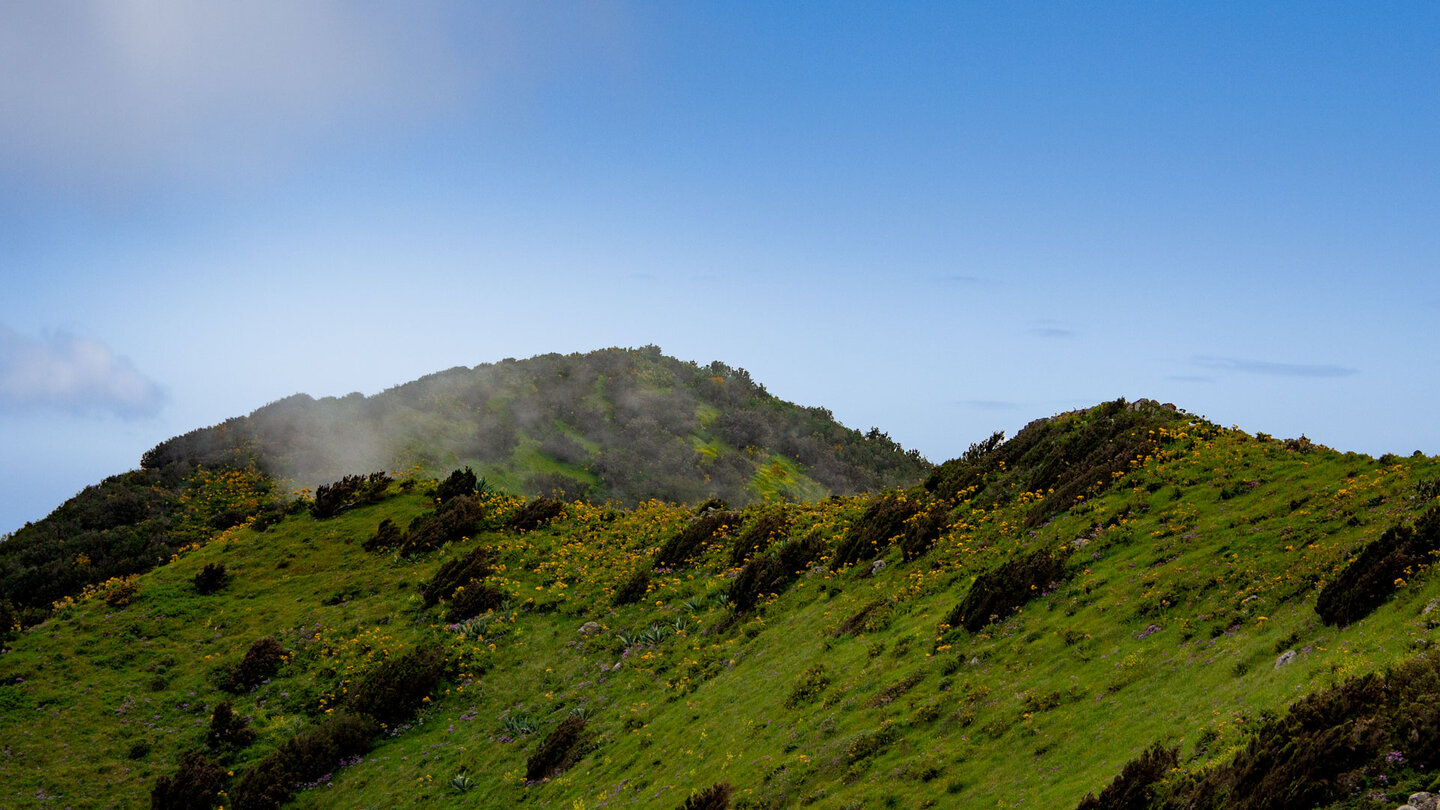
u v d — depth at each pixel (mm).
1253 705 21234
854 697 33906
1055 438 52656
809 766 29797
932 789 25359
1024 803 22250
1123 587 33562
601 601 55219
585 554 62250
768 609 48312
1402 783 15461
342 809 40344
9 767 42781
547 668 49406
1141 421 49281
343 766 43625
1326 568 27453
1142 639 29219
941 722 29125
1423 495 29438
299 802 41250
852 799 26469
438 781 41000
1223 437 44688
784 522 58844
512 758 41594
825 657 39531
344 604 58438
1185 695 24266
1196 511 37719
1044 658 30875
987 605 36031
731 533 60812
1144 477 43188
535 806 36625
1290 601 26844
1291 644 24031
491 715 46062
